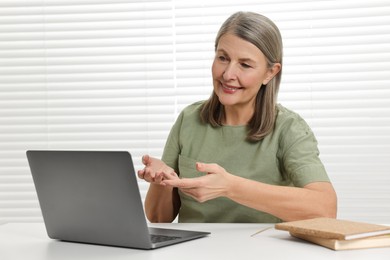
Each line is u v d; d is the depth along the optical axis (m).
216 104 1.87
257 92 1.78
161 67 2.74
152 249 1.19
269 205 1.47
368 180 2.62
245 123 1.83
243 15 1.69
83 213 1.25
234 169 1.81
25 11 2.80
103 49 2.78
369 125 2.62
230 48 1.66
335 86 2.63
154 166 1.51
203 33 2.71
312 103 2.65
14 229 1.52
